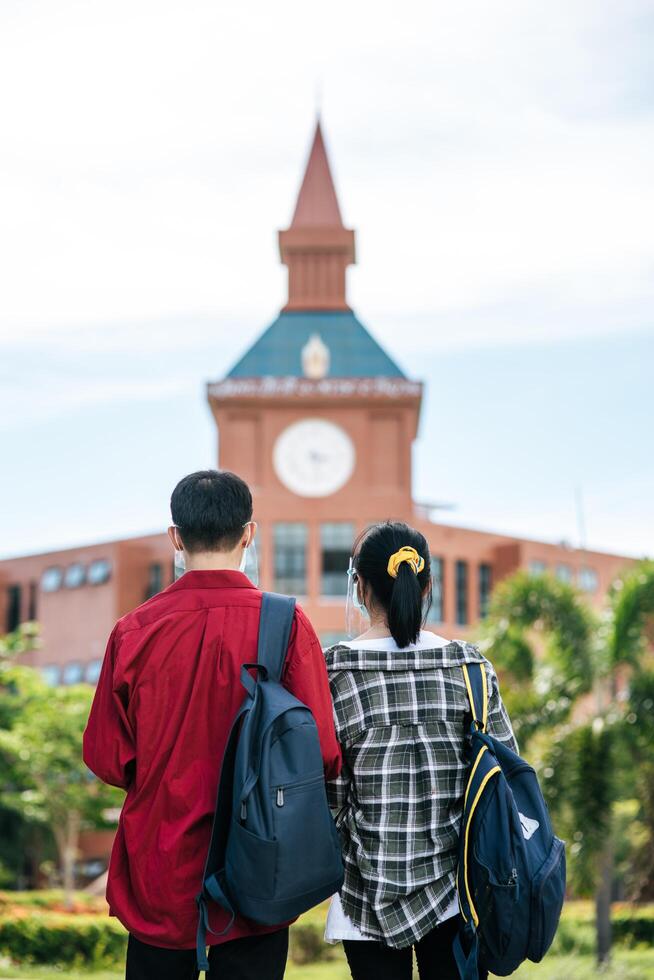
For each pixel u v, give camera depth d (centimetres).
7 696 3077
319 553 4134
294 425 4216
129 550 4938
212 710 319
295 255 4406
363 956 350
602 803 1750
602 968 1794
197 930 303
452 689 350
